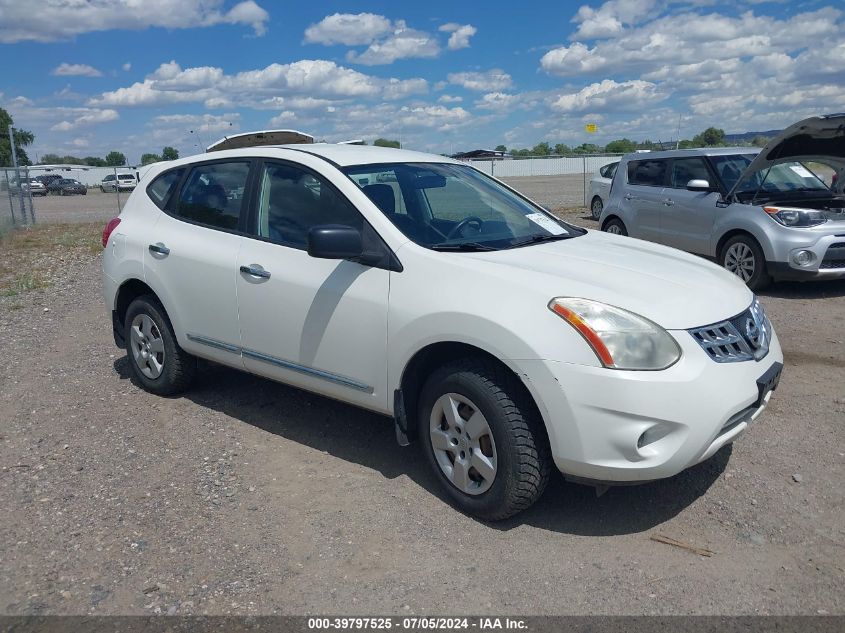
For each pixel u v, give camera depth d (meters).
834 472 4.02
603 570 3.20
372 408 3.98
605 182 16.84
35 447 4.57
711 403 3.21
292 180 4.45
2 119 65.12
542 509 3.73
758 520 3.57
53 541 3.48
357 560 3.30
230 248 4.62
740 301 3.70
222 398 5.34
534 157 39.69
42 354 6.67
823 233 8.11
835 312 7.57
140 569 3.25
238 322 4.57
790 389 5.30
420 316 3.62
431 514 3.68
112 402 5.33
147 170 5.61
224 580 3.16
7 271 11.89
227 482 4.05
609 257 3.97
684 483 3.96
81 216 25.83
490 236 4.17
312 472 4.16
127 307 5.55
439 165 4.79
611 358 3.16
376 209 4.00
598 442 3.18
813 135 8.05
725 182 9.48
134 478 4.12
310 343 4.16
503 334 3.32
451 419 3.64
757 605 2.94
